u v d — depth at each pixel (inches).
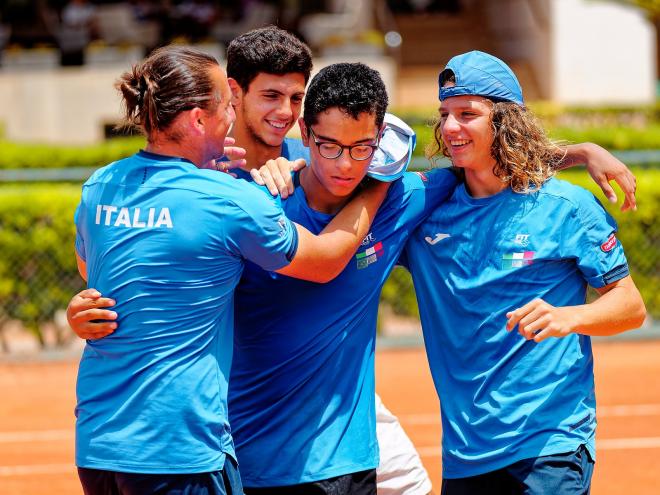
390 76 2361.0
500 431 485.7
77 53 2645.2
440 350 509.7
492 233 493.7
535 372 485.1
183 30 2522.1
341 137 460.8
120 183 442.3
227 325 456.1
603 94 2615.7
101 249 441.7
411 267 523.2
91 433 434.6
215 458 434.0
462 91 487.5
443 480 511.8
